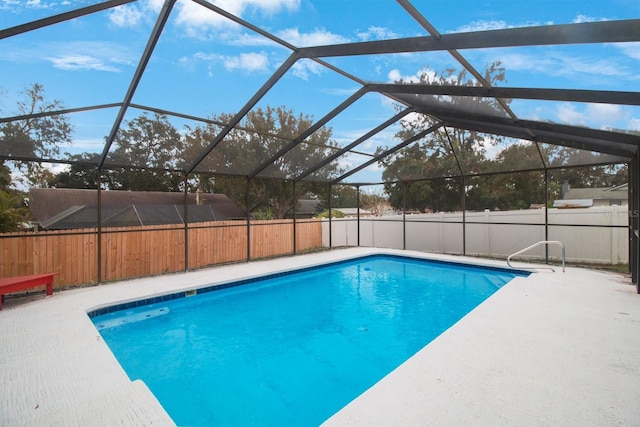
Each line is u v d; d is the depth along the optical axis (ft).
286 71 17.16
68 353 11.72
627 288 19.72
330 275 29.91
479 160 30.32
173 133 21.65
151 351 14.96
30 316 15.70
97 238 22.88
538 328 13.28
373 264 34.14
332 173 35.83
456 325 13.67
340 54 14.94
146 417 8.02
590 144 22.45
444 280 28.02
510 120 20.45
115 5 11.12
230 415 10.33
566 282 21.31
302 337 16.61
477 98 17.92
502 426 7.27
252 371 13.16
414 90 18.15
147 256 25.35
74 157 21.16
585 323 13.82
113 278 23.67
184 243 27.43
